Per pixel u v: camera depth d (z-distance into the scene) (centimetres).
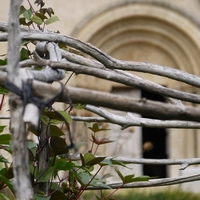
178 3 1886
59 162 281
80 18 1836
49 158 289
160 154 2197
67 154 312
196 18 1878
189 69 1908
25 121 197
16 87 203
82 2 1838
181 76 295
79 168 300
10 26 212
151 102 197
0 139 286
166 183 346
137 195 1249
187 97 242
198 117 198
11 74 207
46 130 286
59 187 314
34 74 217
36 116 198
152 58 1944
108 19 1855
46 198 277
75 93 201
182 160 350
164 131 2042
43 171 280
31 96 201
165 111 197
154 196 1258
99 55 291
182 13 1878
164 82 1912
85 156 298
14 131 204
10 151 294
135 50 1941
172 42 1919
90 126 346
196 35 1872
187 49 1900
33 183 278
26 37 279
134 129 1831
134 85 240
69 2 1823
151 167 1962
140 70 294
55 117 253
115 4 1861
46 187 288
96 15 1842
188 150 1888
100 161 297
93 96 200
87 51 290
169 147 1905
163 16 1881
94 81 1842
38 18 319
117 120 331
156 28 1908
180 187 1316
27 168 206
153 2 1878
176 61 1923
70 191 314
